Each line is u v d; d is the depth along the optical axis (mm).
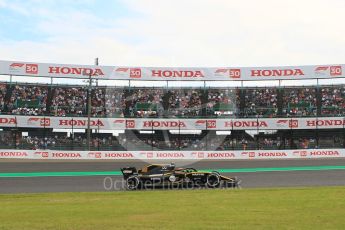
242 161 38344
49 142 43375
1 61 46719
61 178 25094
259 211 12328
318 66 48219
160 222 10750
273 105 49438
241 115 48469
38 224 10562
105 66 48094
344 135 46375
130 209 12961
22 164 34031
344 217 11266
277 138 46969
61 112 47062
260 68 48531
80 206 13758
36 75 47219
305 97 49656
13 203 14812
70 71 47562
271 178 24609
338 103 48812
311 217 11273
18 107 46750
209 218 11250
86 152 40000
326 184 21859
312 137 47031
